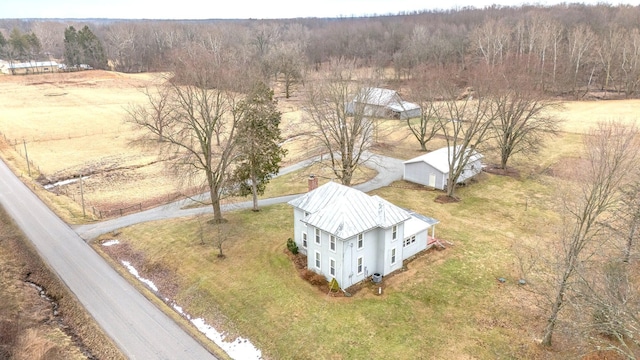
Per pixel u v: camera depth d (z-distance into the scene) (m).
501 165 61.28
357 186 55.69
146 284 35.31
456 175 50.81
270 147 45.81
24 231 43.66
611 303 22.70
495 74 60.09
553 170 59.59
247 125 43.25
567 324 26.25
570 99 101.88
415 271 35.28
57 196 53.06
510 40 126.19
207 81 44.25
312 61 145.88
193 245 39.66
